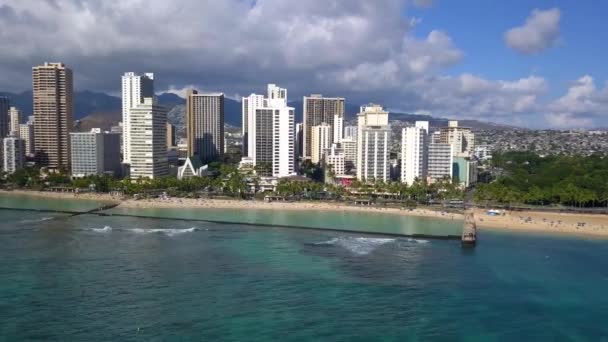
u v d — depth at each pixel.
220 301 188.38
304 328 165.88
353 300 192.50
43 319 169.25
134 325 165.38
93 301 186.12
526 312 184.38
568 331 169.00
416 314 180.00
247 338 157.50
